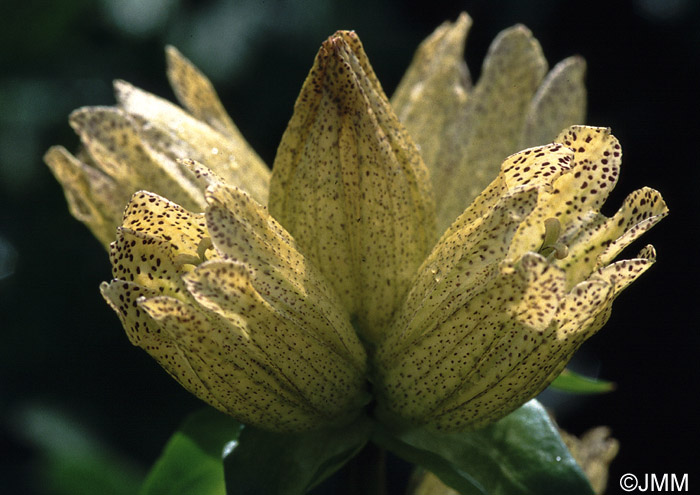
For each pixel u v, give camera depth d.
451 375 0.15
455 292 0.15
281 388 0.15
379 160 0.15
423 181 0.16
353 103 0.15
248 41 0.42
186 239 0.15
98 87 0.43
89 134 0.16
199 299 0.14
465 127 0.17
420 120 0.17
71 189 0.17
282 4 0.42
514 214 0.14
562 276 0.14
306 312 0.15
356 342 0.15
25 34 0.41
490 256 0.14
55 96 0.43
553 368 0.15
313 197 0.15
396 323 0.15
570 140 0.15
